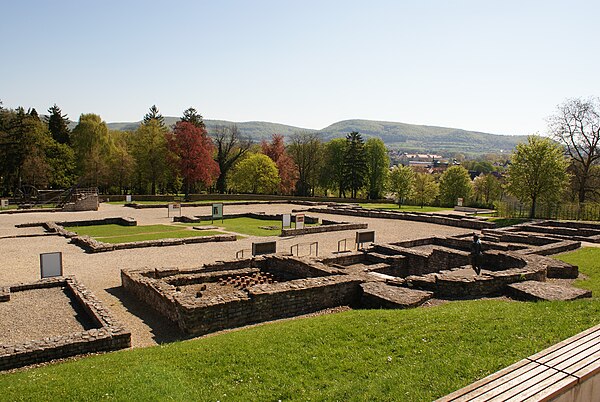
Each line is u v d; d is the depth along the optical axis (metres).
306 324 10.92
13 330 12.01
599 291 14.69
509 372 5.26
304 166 89.88
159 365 8.64
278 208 54.34
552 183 43.38
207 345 9.73
